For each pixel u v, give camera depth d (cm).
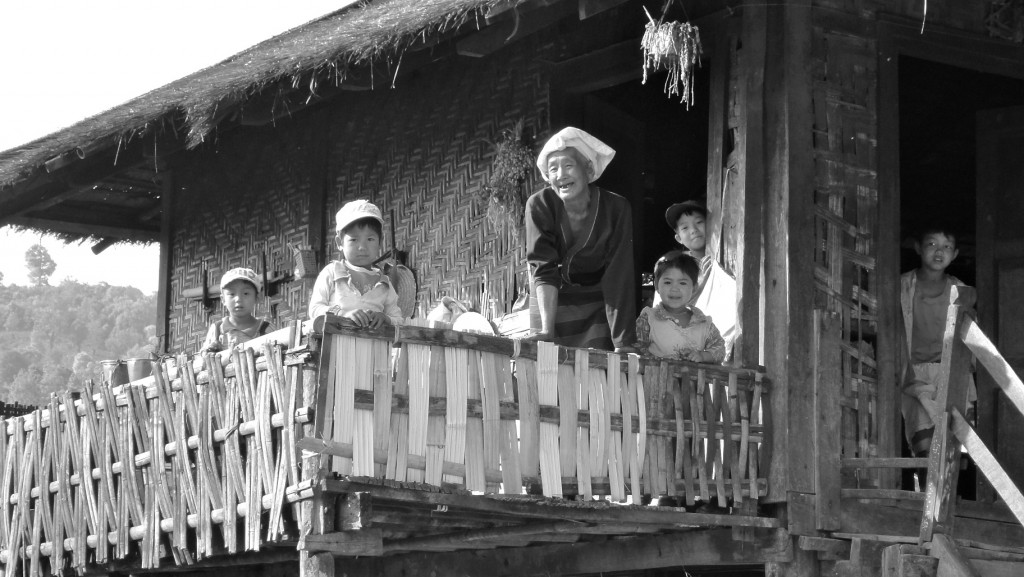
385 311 658
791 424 684
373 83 790
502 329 777
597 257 674
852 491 695
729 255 736
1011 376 621
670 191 1031
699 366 659
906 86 999
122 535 704
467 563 792
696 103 966
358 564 802
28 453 802
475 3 683
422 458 553
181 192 1134
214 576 848
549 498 589
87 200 1195
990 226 846
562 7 685
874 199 740
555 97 825
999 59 801
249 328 802
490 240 853
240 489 611
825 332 703
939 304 824
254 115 832
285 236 1023
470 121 880
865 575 651
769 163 712
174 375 670
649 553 722
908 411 812
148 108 918
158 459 677
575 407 603
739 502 661
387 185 938
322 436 531
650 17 697
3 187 1012
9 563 808
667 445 640
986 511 782
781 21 720
